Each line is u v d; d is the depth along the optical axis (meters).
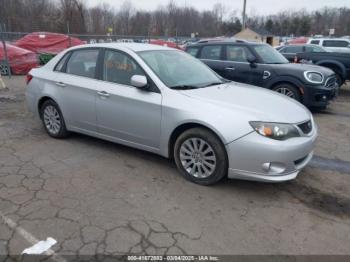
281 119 3.52
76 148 4.93
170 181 3.93
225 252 2.76
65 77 4.98
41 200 3.45
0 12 37.88
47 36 17.77
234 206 3.43
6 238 2.85
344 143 5.54
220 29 65.06
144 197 3.55
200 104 3.71
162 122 3.93
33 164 4.33
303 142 3.53
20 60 13.81
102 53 4.64
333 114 7.70
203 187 3.80
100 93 4.46
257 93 4.25
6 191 3.61
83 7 46.62
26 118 6.64
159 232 2.98
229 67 8.06
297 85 7.21
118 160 4.51
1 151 4.77
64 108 5.01
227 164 3.63
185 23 54.69
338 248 2.85
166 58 4.60
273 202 3.54
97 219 3.14
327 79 7.23
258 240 2.91
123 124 4.34
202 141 3.70
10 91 9.81
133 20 49.47
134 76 4.02
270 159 3.38
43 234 2.90
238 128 3.45
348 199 3.65
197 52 8.69
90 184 3.81
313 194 3.74
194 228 3.05
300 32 76.56
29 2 41.50
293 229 3.08
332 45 19.50
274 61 7.90
